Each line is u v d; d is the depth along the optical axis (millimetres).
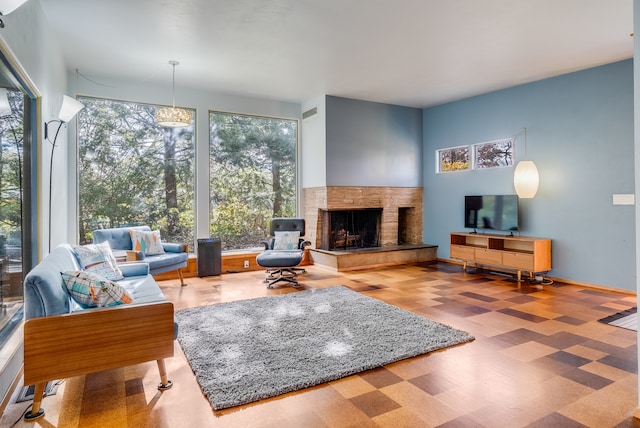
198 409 2092
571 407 2086
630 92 4504
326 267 6195
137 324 2201
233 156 6211
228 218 6184
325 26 3664
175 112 4566
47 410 2072
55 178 3812
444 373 2498
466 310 3871
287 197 6723
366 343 2957
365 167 6570
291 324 3418
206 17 3463
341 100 6305
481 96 6160
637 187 2027
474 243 6336
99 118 5246
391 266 6414
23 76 2676
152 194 5613
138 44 4059
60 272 2338
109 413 2049
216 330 3271
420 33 3832
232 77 5207
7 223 2609
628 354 2773
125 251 4266
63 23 3555
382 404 2127
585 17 3492
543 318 3600
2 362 2109
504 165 5875
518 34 3863
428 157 7160
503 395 2213
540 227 5398
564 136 5109
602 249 4750
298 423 1952
